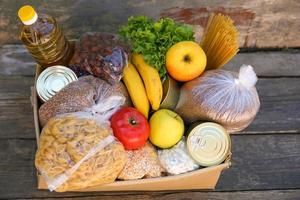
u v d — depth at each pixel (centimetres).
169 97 122
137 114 116
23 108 142
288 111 147
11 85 145
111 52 120
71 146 108
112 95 117
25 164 135
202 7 158
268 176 139
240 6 159
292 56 157
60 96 116
